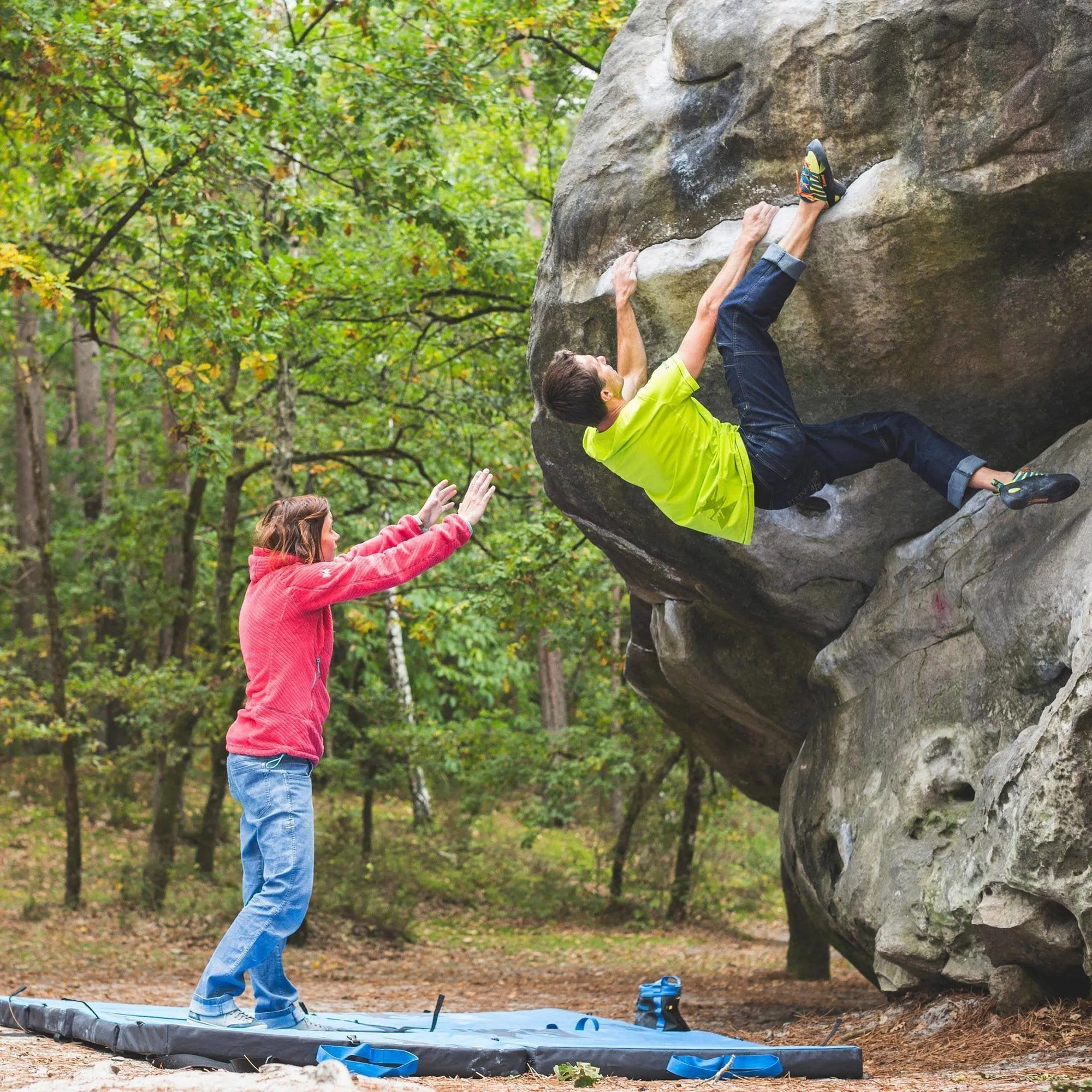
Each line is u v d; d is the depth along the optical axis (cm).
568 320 581
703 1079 421
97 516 2388
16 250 921
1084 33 436
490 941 1658
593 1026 509
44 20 933
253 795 427
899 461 598
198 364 1091
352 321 1396
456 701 2319
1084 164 443
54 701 1568
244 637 437
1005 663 548
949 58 461
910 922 573
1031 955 514
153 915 1557
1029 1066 450
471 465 1525
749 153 509
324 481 1683
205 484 1739
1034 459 561
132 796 2144
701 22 523
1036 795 462
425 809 2139
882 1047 554
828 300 512
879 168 482
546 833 2353
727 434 471
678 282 530
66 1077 351
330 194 1451
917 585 614
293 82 1116
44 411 2388
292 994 446
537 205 1652
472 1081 391
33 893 1623
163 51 1032
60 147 1035
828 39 483
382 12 1224
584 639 1644
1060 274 485
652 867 1930
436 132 1505
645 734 1739
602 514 696
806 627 710
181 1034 391
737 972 1350
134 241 1118
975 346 516
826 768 705
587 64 1244
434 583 1493
